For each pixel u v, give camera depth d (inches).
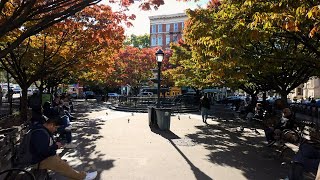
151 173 306.8
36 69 687.1
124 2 398.9
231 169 327.0
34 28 232.4
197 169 324.2
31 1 228.5
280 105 599.2
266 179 293.1
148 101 1300.4
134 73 1939.0
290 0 276.2
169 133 582.2
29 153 214.1
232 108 1385.3
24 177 204.1
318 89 2460.6
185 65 989.2
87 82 1961.1
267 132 451.8
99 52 662.5
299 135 389.4
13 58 574.6
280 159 375.2
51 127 228.1
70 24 538.0
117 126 679.1
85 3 247.1
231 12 352.5
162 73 1660.9
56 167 219.5
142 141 488.1
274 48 480.4
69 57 647.8
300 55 421.7
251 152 415.2
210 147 447.5
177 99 1439.5
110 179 285.7
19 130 325.7
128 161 353.7
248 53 414.0
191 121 808.3
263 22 283.3
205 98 783.1
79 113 1055.0
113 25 569.0
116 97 1879.9
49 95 924.6
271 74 605.3
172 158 372.2
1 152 227.3
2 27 222.7
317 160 260.7
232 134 580.7
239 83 808.3
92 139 501.7
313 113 866.1
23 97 578.2
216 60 446.9
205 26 381.7
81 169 318.3
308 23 325.7
